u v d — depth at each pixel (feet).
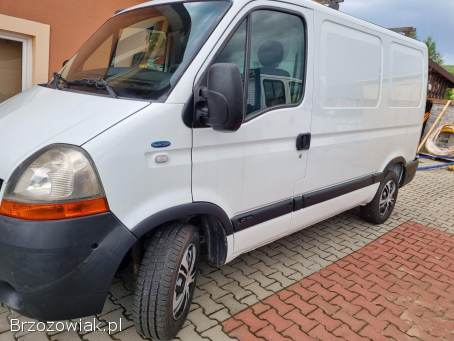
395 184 17.87
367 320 10.70
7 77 17.42
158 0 11.38
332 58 12.25
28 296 7.16
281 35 10.52
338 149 13.14
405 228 17.89
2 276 7.22
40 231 6.89
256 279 12.32
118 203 7.46
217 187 9.32
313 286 12.19
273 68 10.35
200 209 8.93
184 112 8.27
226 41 9.11
